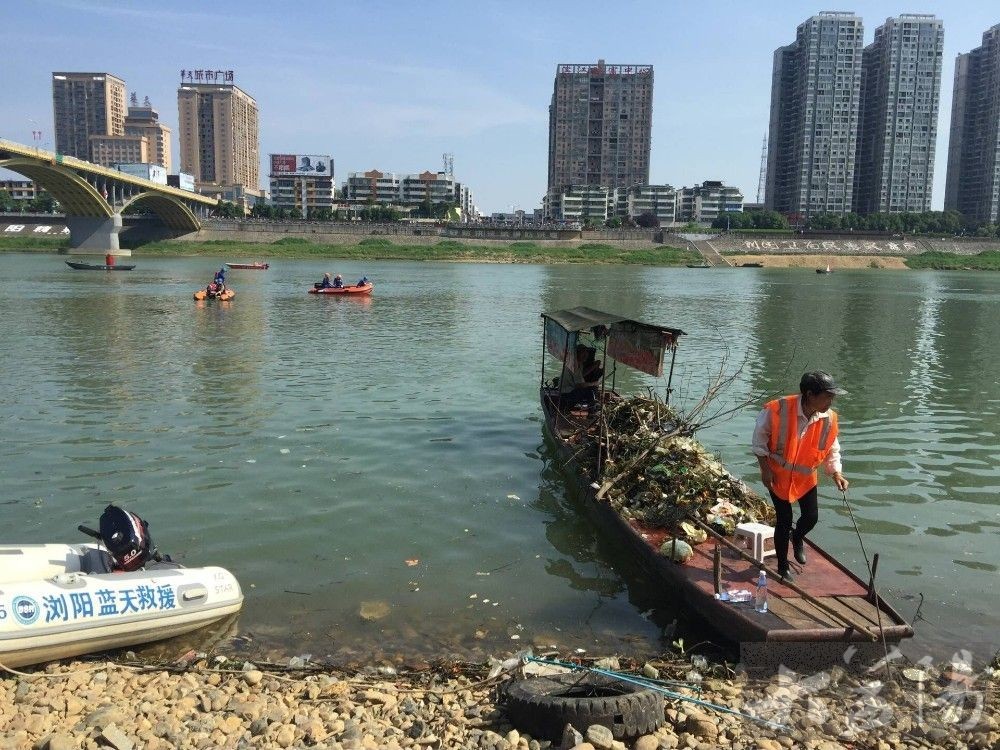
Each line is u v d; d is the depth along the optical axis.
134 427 15.07
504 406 17.45
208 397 18.14
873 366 24.94
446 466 12.73
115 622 6.76
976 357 27.22
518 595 8.26
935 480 12.37
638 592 8.38
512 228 142.75
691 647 7.22
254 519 10.23
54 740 5.16
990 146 178.62
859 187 193.50
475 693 6.24
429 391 19.23
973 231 160.38
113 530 7.56
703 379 22.12
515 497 11.28
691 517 8.55
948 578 8.71
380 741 5.45
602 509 9.92
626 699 5.50
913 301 54.56
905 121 180.00
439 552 9.32
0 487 11.32
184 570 7.45
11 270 74.94
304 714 5.84
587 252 129.62
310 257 121.69
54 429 14.82
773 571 7.37
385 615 7.77
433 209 187.62
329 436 14.54
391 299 49.97
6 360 23.42
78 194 102.19
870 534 10.02
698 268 116.50
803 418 7.14
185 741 5.36
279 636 7.34
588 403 14.55
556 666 6.56
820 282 81.75
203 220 130.88
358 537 9.72
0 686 6.14
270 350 26.41
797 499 7.36
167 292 51.78
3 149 79.38
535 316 39.53
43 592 6.46
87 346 26.81
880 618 6.74
